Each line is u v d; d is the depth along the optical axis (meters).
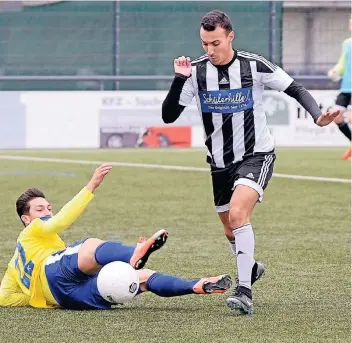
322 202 29.92
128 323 14.16
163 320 14.39
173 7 55.88
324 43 57.25
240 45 55.94
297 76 54.03
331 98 52.03
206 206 29.25
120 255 14.85
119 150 49.78
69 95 50.81
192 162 43.12
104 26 55.09
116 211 28.02
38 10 55.03
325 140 52.66
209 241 22.69
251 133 15.99
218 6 55.94
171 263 19.78
